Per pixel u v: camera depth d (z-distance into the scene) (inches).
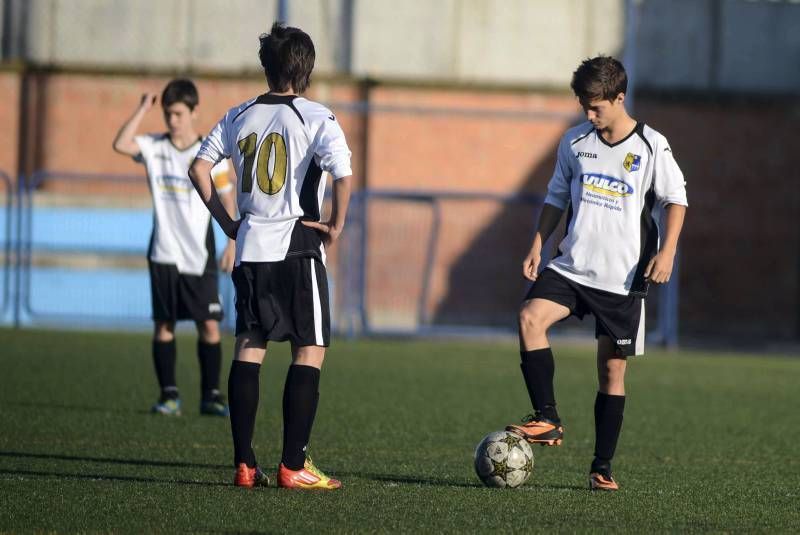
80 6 2780.5
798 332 3019.2
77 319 2390.5
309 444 1043.3
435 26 2861.7
